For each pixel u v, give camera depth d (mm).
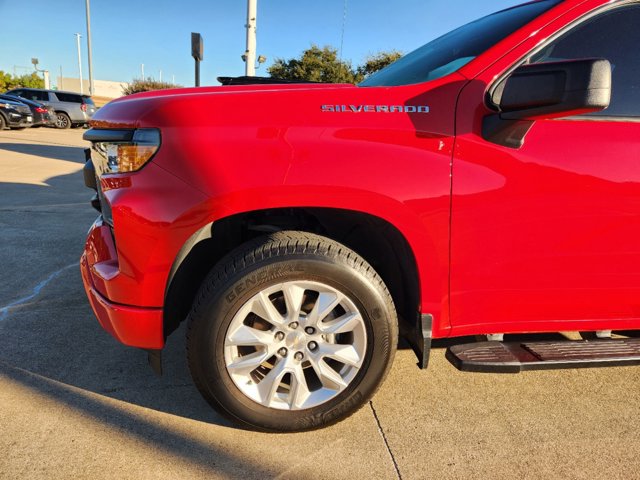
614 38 1865
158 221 1667
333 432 1954
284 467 1757
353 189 1673
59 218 5254
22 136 15414
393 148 1706
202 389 1804
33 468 1690
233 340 1761
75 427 1920
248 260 1716
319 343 1848
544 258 1853
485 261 1828
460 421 2039
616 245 1870
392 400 2178
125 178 1711
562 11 1829
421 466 1775
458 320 1925
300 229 2090
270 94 1764
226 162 1646
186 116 1688
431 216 1743
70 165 9719
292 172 1651
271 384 1838
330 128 1695
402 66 2486
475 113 1749
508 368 1843
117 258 1874
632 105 1852
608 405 2168
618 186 1809
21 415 1976
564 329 2045
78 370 2332
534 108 1599
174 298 1845
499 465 1787
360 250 2184
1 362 2367
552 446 1895
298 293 1773
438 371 2422
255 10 10109
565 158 1774
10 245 4230
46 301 3100
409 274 1922
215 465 1755
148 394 2166
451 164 1735
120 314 1772
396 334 1882
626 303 2006
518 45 1820
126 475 1688
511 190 1766
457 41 2264
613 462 1812
